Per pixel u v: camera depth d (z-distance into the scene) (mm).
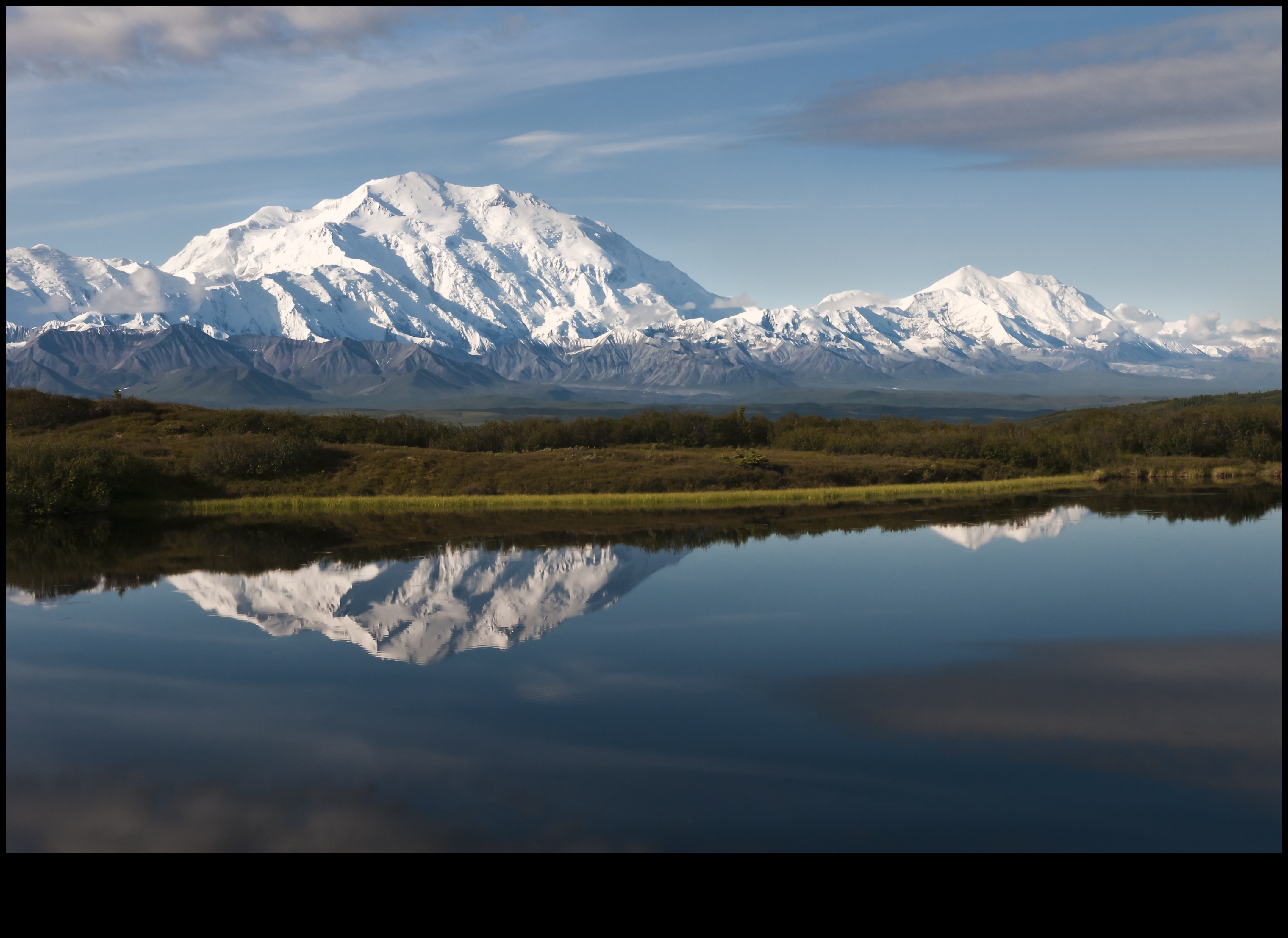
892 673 26812
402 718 23391
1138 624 32406
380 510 73625
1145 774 19625
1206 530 56250
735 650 29391
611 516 66625
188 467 86688
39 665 28406
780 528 58531
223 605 36656
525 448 113438
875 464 95312
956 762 20406
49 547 53094
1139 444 119625
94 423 102938
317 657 29062
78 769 20422
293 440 90562
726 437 119250
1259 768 19906
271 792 19297
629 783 19578
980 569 43250
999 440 108250
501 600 37250
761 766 20281
